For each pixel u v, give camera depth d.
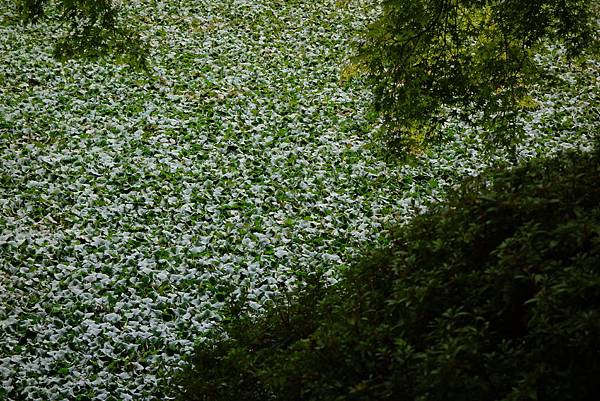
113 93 13.98
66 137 11.97
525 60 8.03
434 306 3.79
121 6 18.72
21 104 12.93
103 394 6.65
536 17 7.75
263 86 14.95
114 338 7.45
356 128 13.25
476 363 3.20
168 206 10.22
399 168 11.67
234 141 12.44
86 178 10.73
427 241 4.31
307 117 13.63
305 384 3.78
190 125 12.94
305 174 11.41
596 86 15.22
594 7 15.37
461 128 13.21
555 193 3.94
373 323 3.99
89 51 9.44
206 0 20.02
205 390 4.50
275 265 8.97
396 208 10.47
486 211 4.04
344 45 17.56
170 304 8.09
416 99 7.99
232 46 17.06
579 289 3.06
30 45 15.86
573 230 3.50
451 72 7.92
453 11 7.89
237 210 10.23
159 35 17.25
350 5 20.47
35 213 9.68
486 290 3.72
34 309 7.79
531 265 3.46
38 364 6.97
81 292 8.15
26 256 8.71
